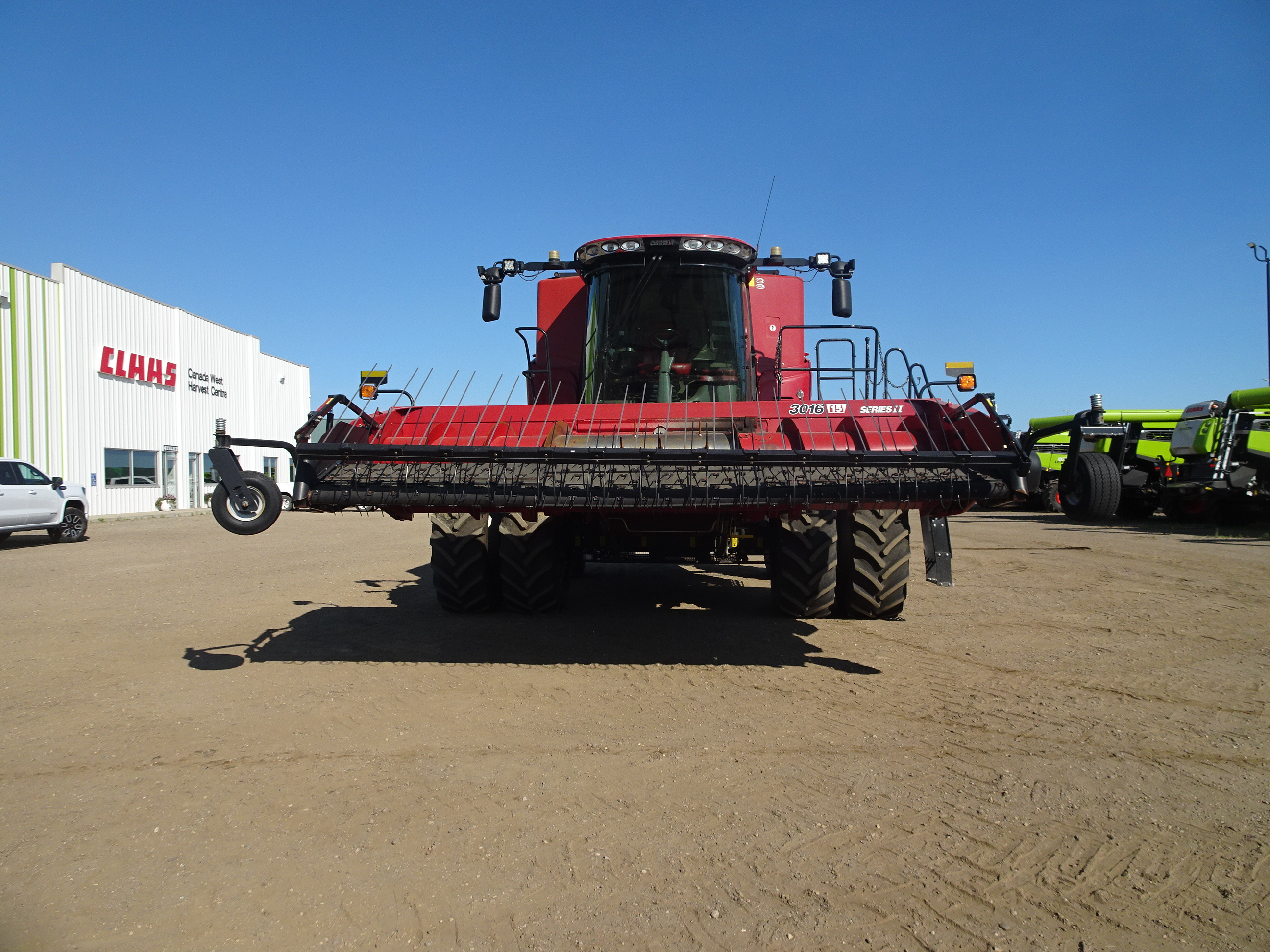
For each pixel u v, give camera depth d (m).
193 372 29.00
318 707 4.17
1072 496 18.27
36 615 6.80
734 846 2.68
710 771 3.33
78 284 23.38
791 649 5.44
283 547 13.46
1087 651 5.41
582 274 6.93
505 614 6.70
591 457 4.30
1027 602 7.32
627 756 3.50
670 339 6.54
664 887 2.43
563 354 7.41
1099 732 3.81
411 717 4.02
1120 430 11.53
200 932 2.21
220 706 4.18
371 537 16.00
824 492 4.31
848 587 6.20
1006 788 3.16
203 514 25.64
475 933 2.20
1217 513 15.77
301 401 38.12
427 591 8.12
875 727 3.88
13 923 2.24
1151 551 11.59
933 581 4.97
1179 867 2.55
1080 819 2.89
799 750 3.57
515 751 3.56
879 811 2.95
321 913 2.29
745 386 6.61
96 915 2.28
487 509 4.50
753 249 6.59
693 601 7.33
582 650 5.42
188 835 2.76
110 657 5.25
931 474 4.32
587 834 2.77
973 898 2.37
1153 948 2.12
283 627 6.20
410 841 2.72
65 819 2.89
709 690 4.49
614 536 6.14
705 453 4.28
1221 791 3.13
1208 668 4.96
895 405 5.00
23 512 13.59
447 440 5.16
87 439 23.67
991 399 4.53
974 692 4.46
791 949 2.11
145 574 9.59
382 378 5.37
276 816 2.91
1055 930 2.21
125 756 3.50
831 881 2.46
